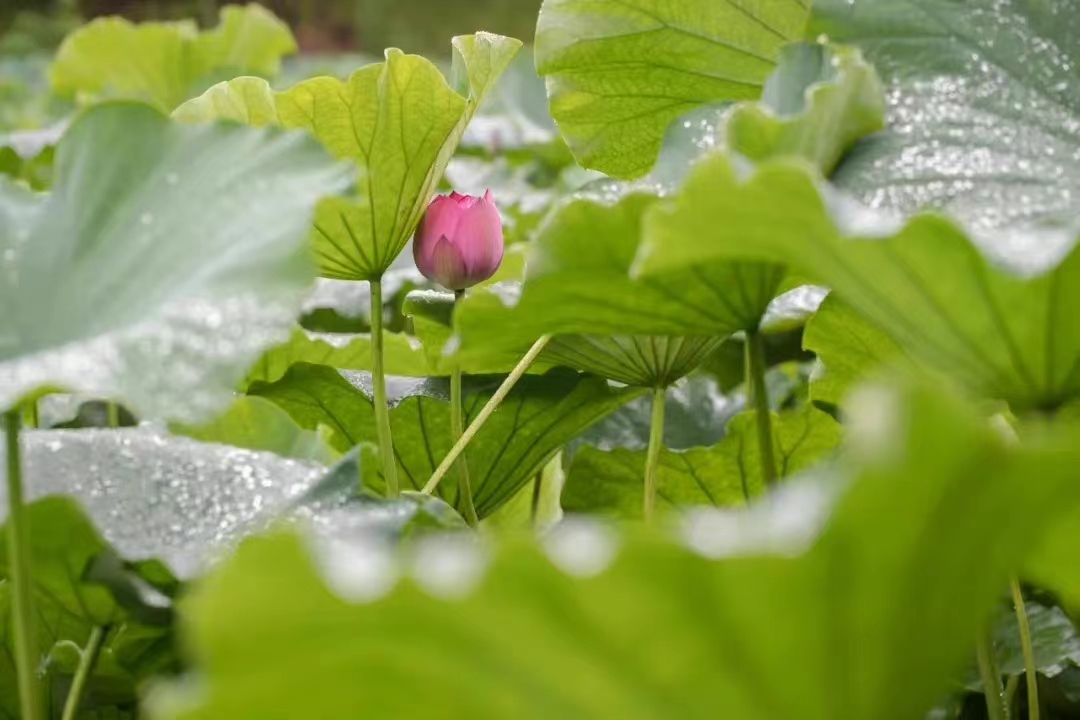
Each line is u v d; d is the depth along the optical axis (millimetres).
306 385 3674
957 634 2516
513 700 2494
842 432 3615
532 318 3121
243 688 2438
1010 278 2898
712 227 2900
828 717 2510
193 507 3172
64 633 3248
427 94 3428
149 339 2979
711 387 4102
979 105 3264
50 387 2938
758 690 2455
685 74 3617
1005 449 2215
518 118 8859
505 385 3486
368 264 3508
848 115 3213
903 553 2307
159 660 3166
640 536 2221
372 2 28984
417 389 3725
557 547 2283
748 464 3697
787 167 2842
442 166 3510
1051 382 3004
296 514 3164
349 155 3459
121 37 9391
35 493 3150
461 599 2295
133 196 3109
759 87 3609
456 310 3113
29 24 30094
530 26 28078
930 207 3170
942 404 2141
